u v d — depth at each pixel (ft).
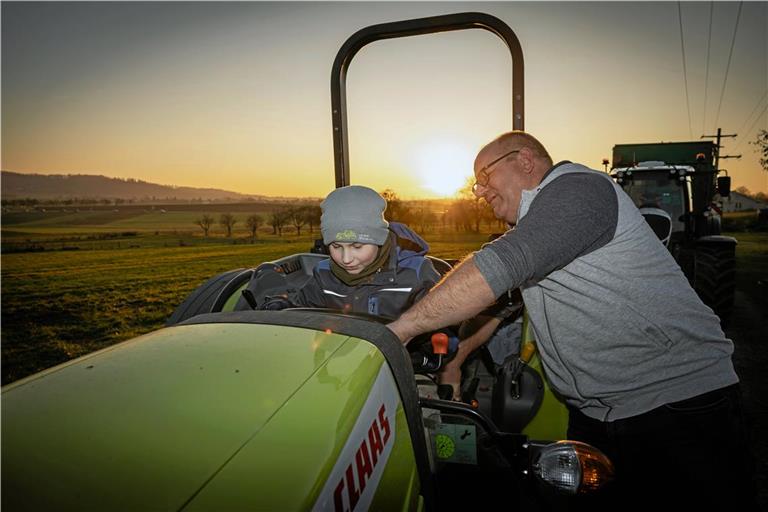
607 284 4.21
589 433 5.11
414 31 6.65
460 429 3.91
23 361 21.94
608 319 4.34
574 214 3.83
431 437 4.00
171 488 2.10
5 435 2.41
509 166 4.77
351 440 2.64
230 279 7.34
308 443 2.44
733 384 4.56
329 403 2.76
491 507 4.69
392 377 3.39
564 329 4.58
